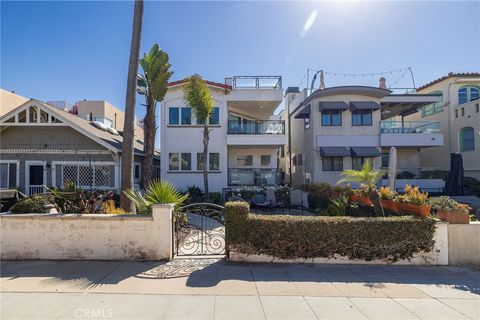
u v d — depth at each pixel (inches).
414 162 910.4
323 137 832.3
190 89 637.9
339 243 259.6
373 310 172.7
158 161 965.2
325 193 540.4
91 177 652.7
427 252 260.4
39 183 650.2
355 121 842.8
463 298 191.3
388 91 833.5
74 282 211.2
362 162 832.3
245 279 219.8
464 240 262.7
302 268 246.2
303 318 162.2
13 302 179.5
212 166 753.0
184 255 277.6
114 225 262.7
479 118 850.8
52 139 656.4
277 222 261.0
